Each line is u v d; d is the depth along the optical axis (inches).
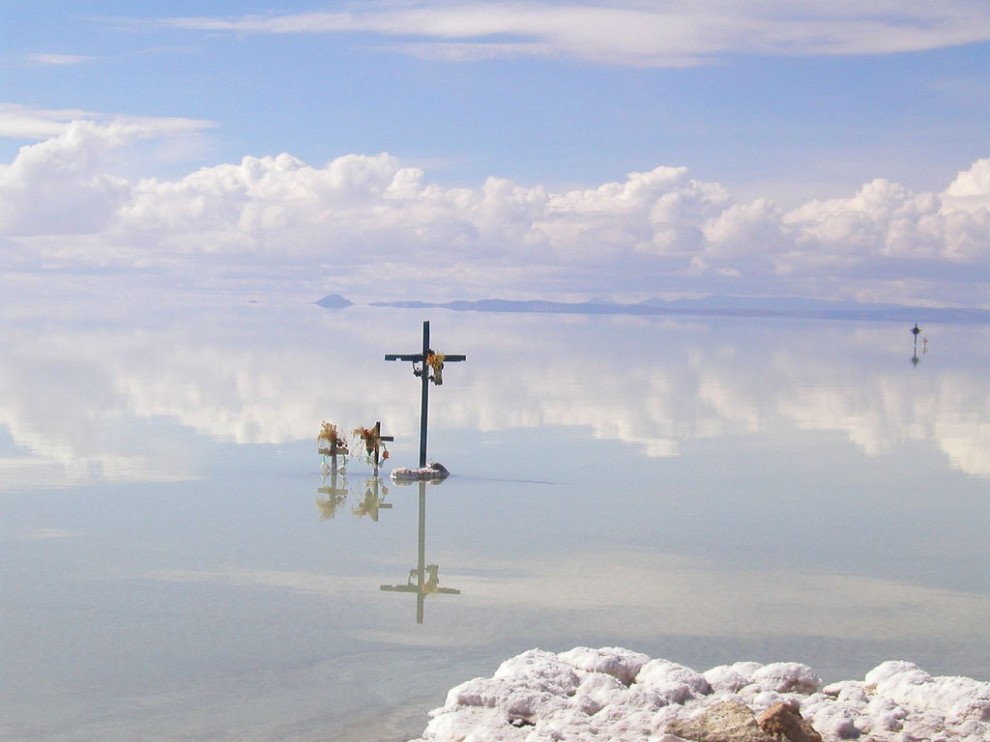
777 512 949.2
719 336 6486.2
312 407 1787.6
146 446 1289.4
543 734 423.8
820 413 1843.0
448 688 511.8
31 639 572.4
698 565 755.4
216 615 620.1
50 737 450.0
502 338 5374.0
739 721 422.0
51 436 1363.2
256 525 860.0
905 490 1074.7
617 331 7283.5
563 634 596.4
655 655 564.4
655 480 1114.7
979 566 762.2
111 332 5083.7
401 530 850.1
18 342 3929.6
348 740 449.4
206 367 2714.1
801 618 633.0
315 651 561.3
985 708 457.7
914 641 593.3
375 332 5890.8
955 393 2314.2
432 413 1727.4
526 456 1272.1
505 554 776.9
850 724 442.9
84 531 825.5
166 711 478.6
